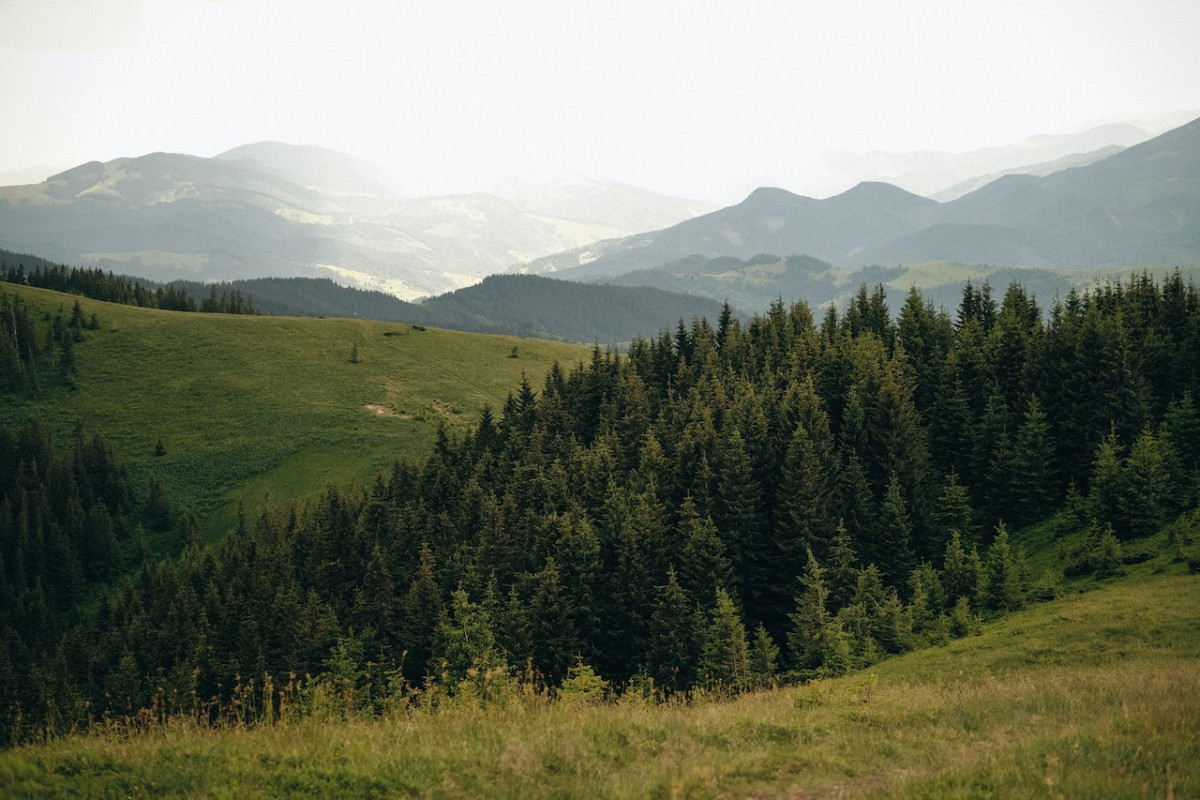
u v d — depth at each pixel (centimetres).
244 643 7775
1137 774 1291
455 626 6169
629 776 1366
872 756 1545
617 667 6512
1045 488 7569
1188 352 8394
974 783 1283
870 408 8769
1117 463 6131
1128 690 2073
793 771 1451
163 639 8481
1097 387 7844
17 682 9094
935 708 2012
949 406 8938
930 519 7431
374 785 1330
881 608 4950
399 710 1936
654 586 6619
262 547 10606
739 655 4972
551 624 6066
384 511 10250
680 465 8525
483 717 1745
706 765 1412
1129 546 5541
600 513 8088
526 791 1283
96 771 1383
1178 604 3794
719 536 7250
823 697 2234
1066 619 3972
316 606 7469
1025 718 1845
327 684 2042
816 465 7369
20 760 1361
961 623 4603
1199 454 6756
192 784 1316
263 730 1650
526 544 7912
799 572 7025
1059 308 11244
